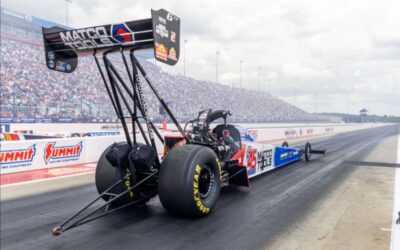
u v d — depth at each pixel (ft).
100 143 32.78
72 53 12.87
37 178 22.95
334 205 15.55
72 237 11.43
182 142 16.01
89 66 86.74
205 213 13.30
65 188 19.70
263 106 147.23
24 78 71.36
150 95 94.22
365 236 11.59
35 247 10.69
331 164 29.27
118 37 11.45
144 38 11.28
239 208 14.83
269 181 21.08
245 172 17.87
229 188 18.86
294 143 56.95
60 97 73.41
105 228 12.23
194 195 12.59
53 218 13.75
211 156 13.62
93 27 11.48
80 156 30.68
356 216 13.87
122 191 13.83
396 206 15.47
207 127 16.79
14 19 85.51
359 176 23.36
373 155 37.22
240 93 146.10
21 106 57.41
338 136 85.20
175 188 12.51
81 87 80.07
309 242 11.03
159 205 15.07
